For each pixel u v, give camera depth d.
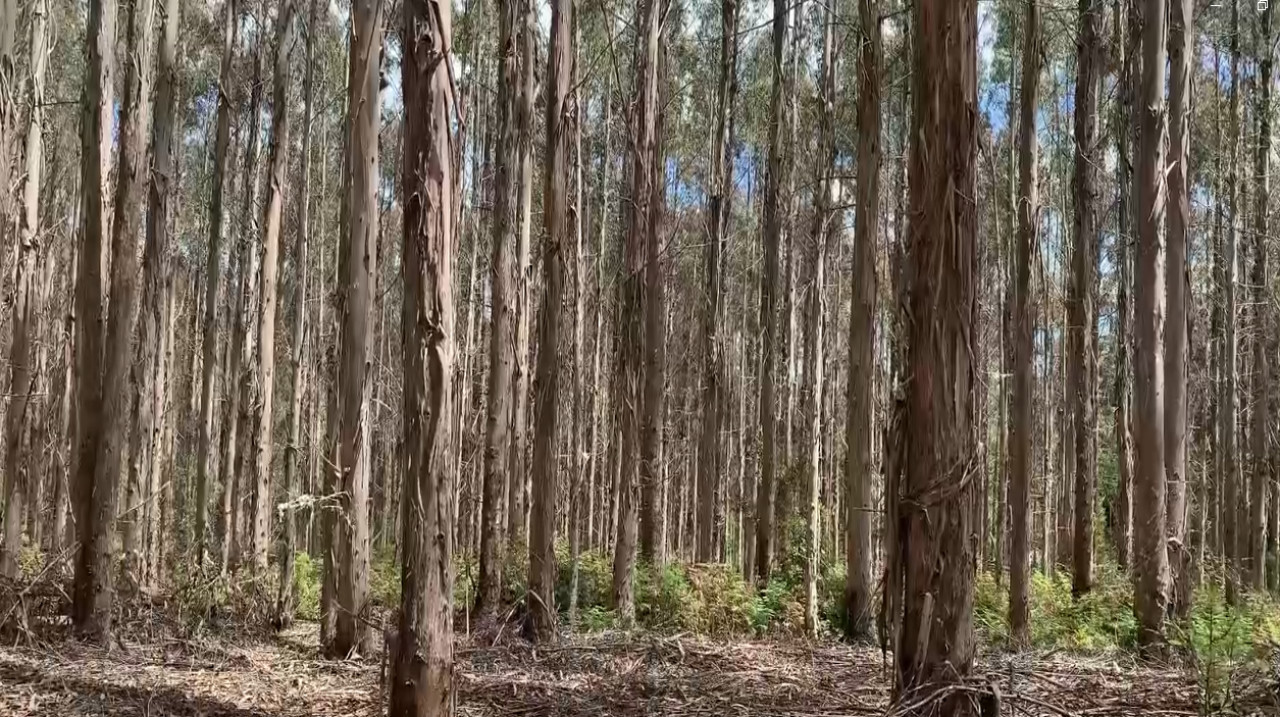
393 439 19.89
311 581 13.95
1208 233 21.59
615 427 17.34
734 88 16.83
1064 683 7.47
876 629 10.95
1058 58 18.80
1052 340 25.11
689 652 9.16
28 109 9.80
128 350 8.95
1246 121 18.55
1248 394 19.55
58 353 13.35
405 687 5.21
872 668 8.56
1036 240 11.25
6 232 8.76
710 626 11.19
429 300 5.29
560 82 10.05
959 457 5.51
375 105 8.83
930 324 5.56
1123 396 15.33
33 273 9.81
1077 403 13.99
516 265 12.10
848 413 11.31
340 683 7.58
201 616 10.04
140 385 10.73
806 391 16.11
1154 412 9.62
